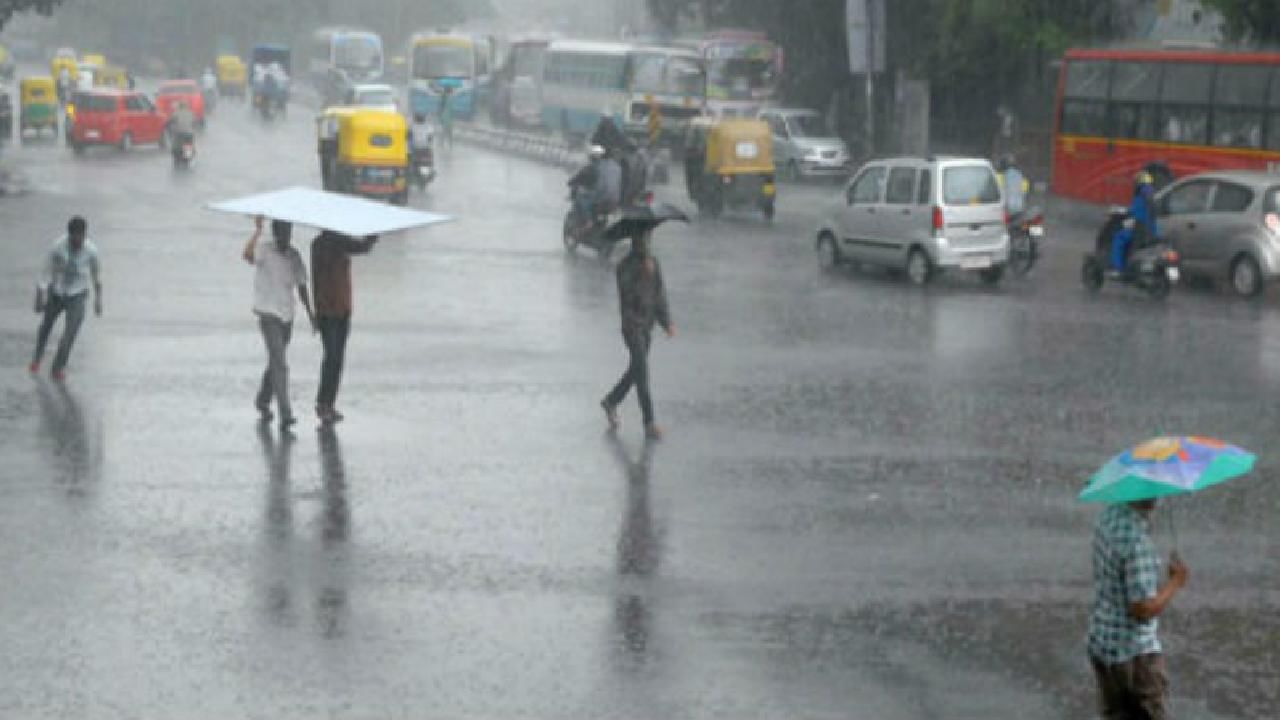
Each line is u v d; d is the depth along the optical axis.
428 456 22.28
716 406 26.06
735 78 92.19
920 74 82.38
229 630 15.05
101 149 88.38
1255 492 21.05
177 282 39.22
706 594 16.39
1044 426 24.77
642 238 23.67
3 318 33.53
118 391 26.39
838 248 44.78
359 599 16.03
